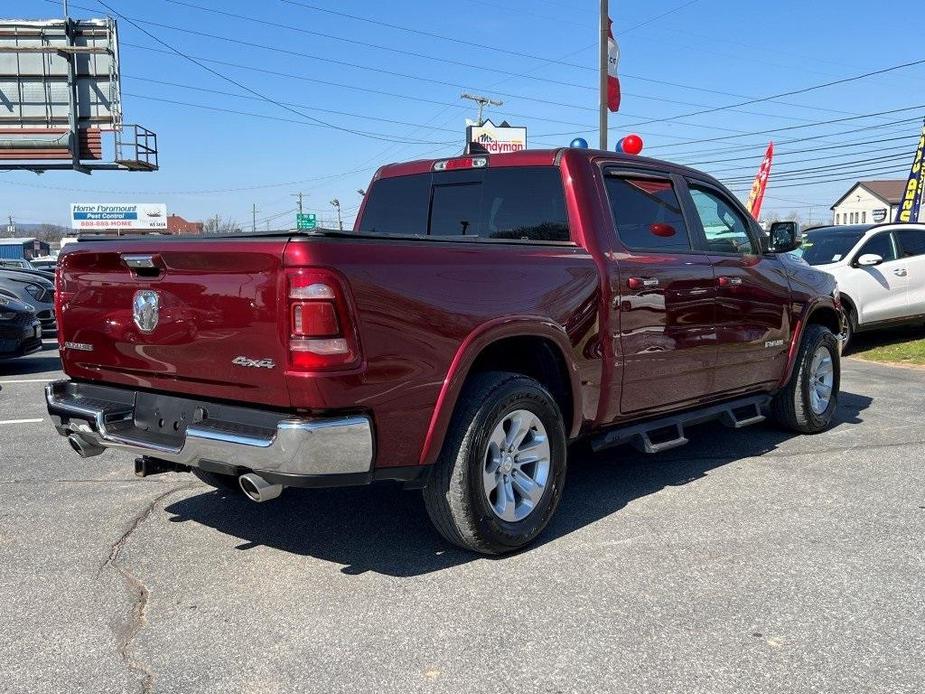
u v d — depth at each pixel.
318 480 3.23
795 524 4.31
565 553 3.95
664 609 3.31
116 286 3.89
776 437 6.38
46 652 3.01
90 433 4.00
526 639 3.07
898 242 11.97
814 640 3.04
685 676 2.80
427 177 5.28
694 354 5.04
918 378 9.30
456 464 3.67
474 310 3.68
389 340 3.36
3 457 5.93
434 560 3.88
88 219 57.69
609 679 2.78
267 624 3.22
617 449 6.04
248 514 4.60
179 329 3.59
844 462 5.58
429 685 2.76
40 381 9.91
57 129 28.77
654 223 4.93
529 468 4.08
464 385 3.80
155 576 3.72
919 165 20.94
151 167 30.55
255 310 3.29
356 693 2.72
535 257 4.07
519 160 4.79
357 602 3.41
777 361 5.91
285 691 2.73
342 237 3.27
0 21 28.30
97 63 28.78
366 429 3.28
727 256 5.40
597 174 4.66
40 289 14.97
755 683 2.75
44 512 4.65
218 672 2.86
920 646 3.00
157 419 3.86
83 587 3.59
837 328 6.77
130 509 4.70
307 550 4.04
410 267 3.46
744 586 3.53
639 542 4.07
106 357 4.01
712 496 4.83
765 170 18.48
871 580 3.59
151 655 2.98
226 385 3.48
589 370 4.31
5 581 3.66
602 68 14.80
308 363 3.16
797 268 6.20
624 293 4.49
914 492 4.86
